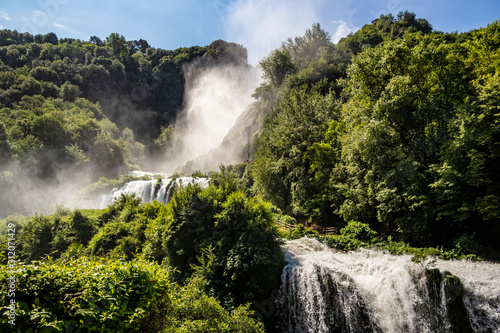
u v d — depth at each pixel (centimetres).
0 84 8419
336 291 1248
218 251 1298
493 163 1590
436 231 1706
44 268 419
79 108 9212
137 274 500
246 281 1218
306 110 3378
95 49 13475
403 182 1734
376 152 1881
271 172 3512
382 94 1933
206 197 1508
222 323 827
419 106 1819
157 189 4759
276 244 1373
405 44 2003
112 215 2514
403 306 1159
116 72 12925
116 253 1759
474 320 1046
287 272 1353
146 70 15112
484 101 1527
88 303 408
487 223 1584
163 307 561
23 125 6250
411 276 1180
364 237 1706
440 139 1744
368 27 8562
